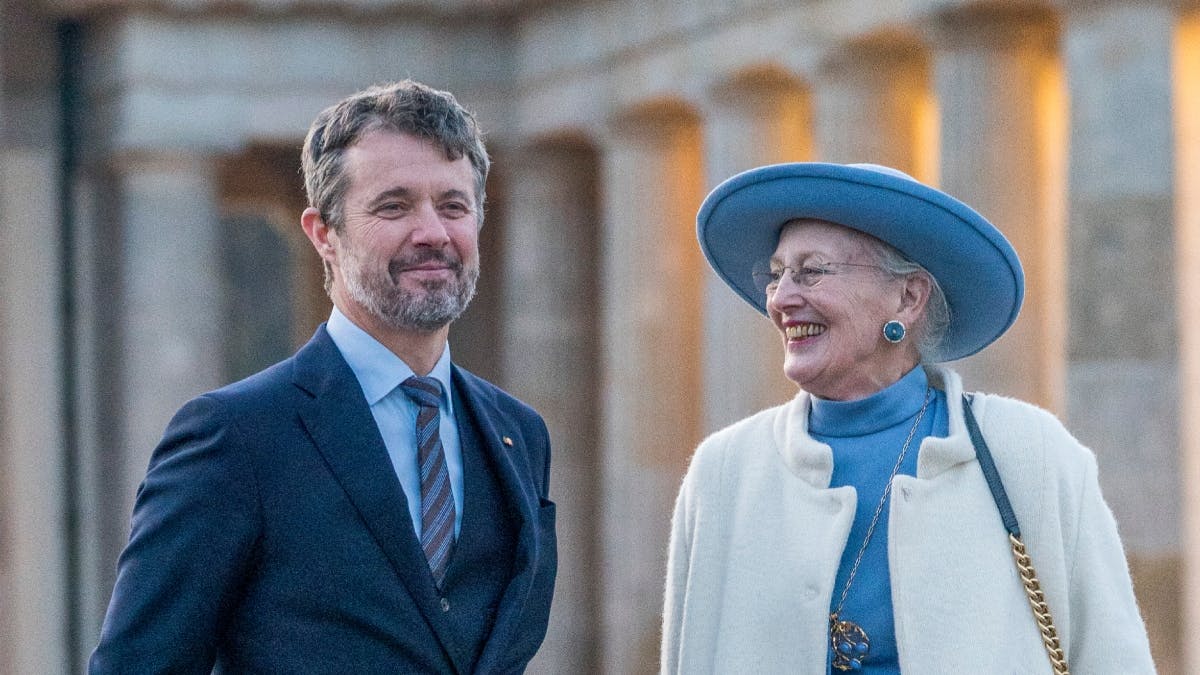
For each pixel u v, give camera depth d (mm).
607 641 51656
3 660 56406
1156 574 31750
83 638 57594
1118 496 32156
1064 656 10719
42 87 56906
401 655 10664
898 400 11344
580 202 55875
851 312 11109
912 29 37812
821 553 10984
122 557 10617
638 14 49000
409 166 10984
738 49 44562
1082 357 32625
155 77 54750
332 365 11109
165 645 10320
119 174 56125
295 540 10617
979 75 36031
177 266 55000
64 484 57688
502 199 64812
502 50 55406
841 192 10852
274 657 10555
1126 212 32156
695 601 11562
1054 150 39875
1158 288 32156
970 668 10594
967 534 10898
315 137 11352
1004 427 11227
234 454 10602
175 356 54906
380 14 54844
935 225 10820
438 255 11047
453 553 11055
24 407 57094
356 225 11023
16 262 56781
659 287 50438
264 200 68125
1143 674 10797
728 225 11539
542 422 12398
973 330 11570
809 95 45875
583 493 55875
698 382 50906
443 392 11438
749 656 11094
